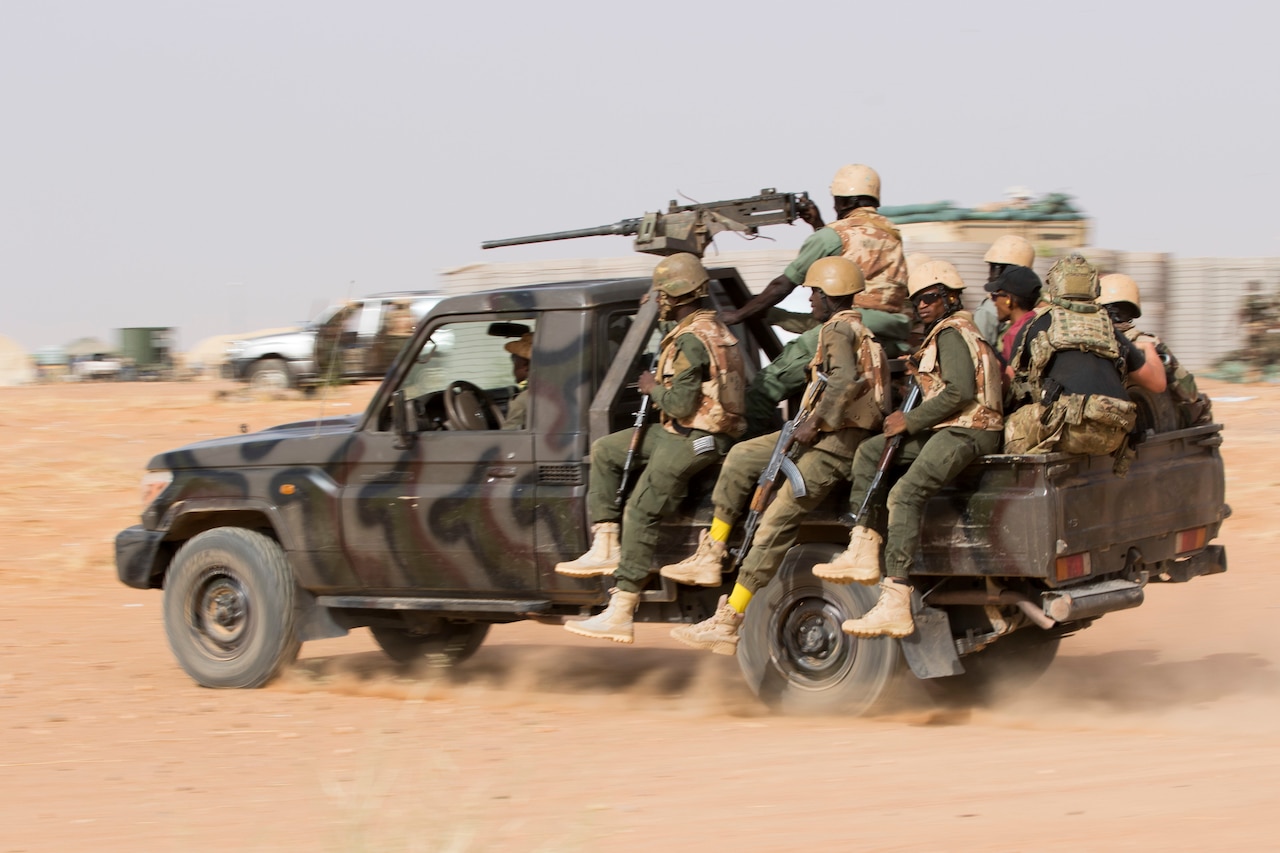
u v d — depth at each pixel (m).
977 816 10.37
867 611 15.05
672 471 15.45
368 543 17.50
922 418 14.23
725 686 18.36
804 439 14.72
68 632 23.77
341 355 54.00
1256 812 9.99
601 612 16.70
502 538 16.64
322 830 10.66
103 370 78.06
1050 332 14.54
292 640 18.31
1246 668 18.50
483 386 17.55
